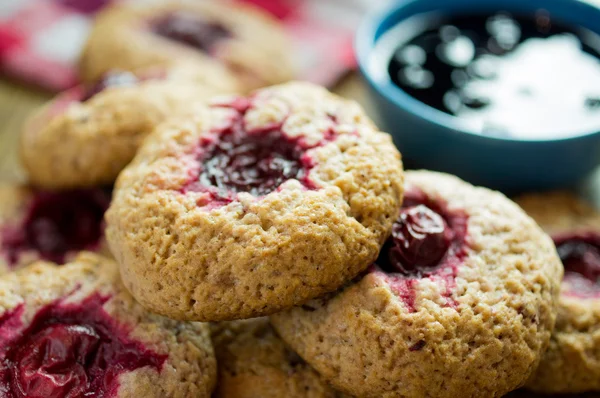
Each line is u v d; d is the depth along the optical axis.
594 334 0.25
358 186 0.23
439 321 0.22
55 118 0.29
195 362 0.24
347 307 0.23
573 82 0.31
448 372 0.22
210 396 0.24
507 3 0.33
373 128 0.25
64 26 0.38
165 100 0.29
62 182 0.29
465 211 0.25
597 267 0.27
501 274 0.23
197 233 0.23
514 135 0.29
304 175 0.23
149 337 0.24
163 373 0.23
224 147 0.25
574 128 0.29
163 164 0.24
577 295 0.26
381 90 0.30
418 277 0.23
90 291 0.24
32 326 0.24
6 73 0.36
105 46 0.34
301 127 0.24
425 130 0.30
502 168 0.30
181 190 0.24
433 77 0.32
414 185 0.25
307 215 0.22
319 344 0.23
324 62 0.37
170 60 0.33
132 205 0.24
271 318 0.24
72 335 0.24
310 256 0.22
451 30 0.33
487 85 0.31
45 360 0.23
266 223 0.23
